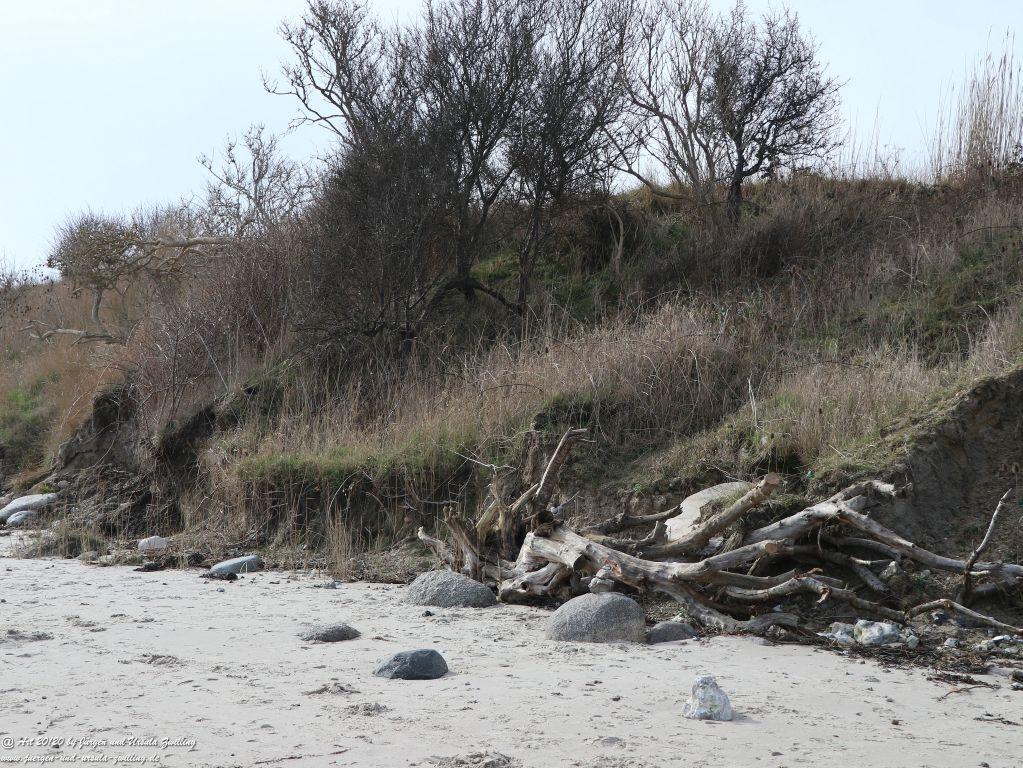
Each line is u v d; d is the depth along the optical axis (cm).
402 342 1346
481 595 759
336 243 1347
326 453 1120
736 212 1531
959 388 832
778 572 732
